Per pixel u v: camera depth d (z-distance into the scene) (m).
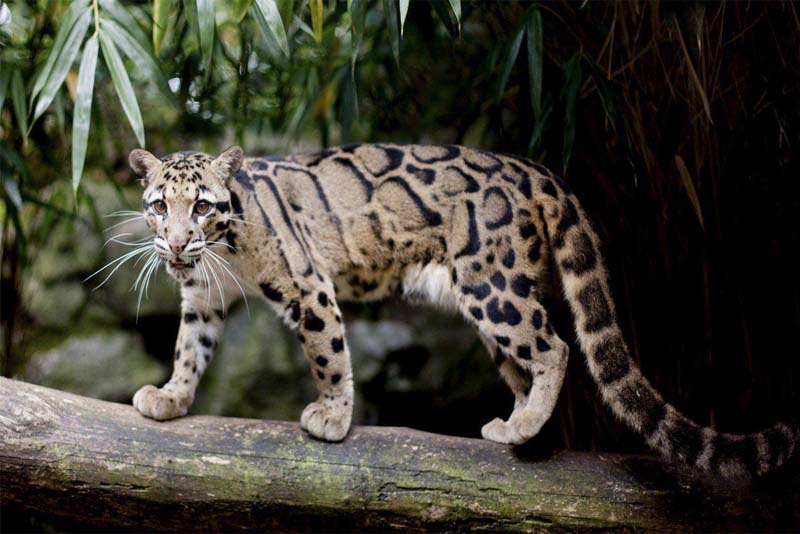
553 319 3.37
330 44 3.87
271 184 2.95
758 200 3.05
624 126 3.03
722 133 3.03
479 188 2.85
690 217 3.12
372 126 4.22
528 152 3.18
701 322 3.16
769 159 3.02
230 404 4.75
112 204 4.69
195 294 3.01
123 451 2.59
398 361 4.79
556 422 3.33
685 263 3.15
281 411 4.78
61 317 4.60
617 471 2.69
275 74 4.07
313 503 2.62
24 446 2.53
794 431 2.55
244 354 4.81
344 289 3.05
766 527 2.59
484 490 2.63
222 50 3.82
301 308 2.84
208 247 2.82
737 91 3.00
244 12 2.59
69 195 4.14
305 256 2.88
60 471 2.54
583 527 2.61
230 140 4.72
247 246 2.84
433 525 2.63
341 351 2.85
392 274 2.99
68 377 4.53
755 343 3.10
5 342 4.25
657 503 2.62
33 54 3.59
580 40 3.21
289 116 4.18
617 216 3.23
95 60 2.69
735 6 2.94
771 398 3.08
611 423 3.32
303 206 2.96
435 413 4.73
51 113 3.87
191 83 3.85
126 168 4.73
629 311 3.21
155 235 2.73
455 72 4.04
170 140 4.65
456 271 2.82
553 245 2.83
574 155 3.29
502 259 2.78
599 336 2.75
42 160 4.07
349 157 3.03
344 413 2.78
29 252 4.50
